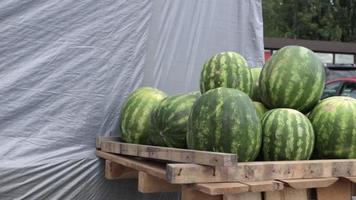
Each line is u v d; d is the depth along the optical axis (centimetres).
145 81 433
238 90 315
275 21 3525
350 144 323
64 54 373
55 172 363
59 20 371
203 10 471
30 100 360
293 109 333
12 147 353
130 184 393
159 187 316
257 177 274
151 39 438
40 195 359
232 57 355
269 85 343
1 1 353
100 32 385
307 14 3466
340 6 3562
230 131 294
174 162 303
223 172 267
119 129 393
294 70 339
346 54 2175
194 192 272
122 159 341
